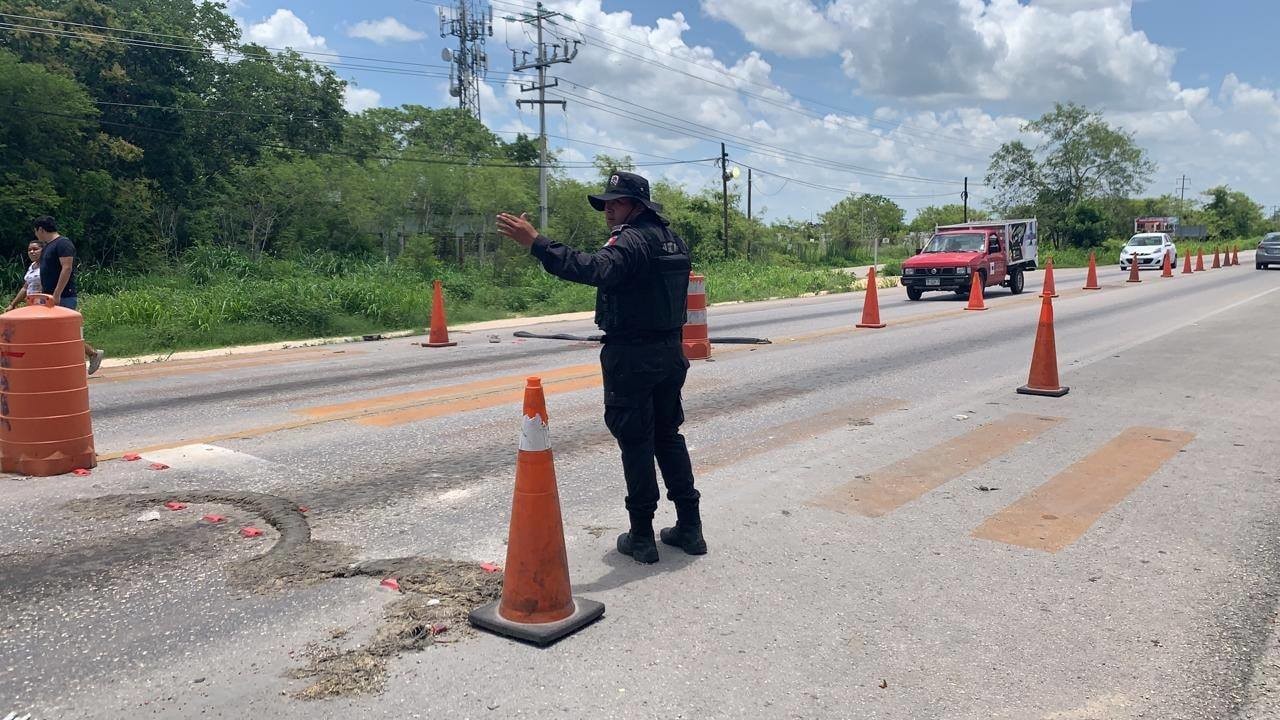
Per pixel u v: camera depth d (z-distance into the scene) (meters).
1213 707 2.86
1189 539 4.43
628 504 4.12
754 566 4.08
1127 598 3.71
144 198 28.17
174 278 25.08
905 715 2.80
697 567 4.07
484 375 10.21
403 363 11.65
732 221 59.12
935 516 4.82
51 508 4.85
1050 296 8.55
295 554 4.16
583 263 3.56
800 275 33.31
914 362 10.99
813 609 3.61
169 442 6.59
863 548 4.32
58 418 5.54
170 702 2.86
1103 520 4.73
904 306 21.86
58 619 3.47
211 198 32.59
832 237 75.31
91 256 26.03
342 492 5.22
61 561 4.07
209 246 29.59
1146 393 8.51
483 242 38.22
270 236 33.62
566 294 24.72
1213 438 6.63
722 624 3.46
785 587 3.83
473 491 5.27
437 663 3.13
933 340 13.52
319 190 34.56
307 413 7.80
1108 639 3.33
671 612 3.57
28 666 3.10
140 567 4.01
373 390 9.17
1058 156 68.12
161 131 31.03
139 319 15.56
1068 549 4.30
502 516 4.79
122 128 30.09
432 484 5.42
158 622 3.45
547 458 3.40
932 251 24.97
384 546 4.30
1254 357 10.81
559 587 3.41
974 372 10.11
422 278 27.03
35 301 5.68
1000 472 5.71
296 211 33.97
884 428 7.07
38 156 23.75
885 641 3.32
